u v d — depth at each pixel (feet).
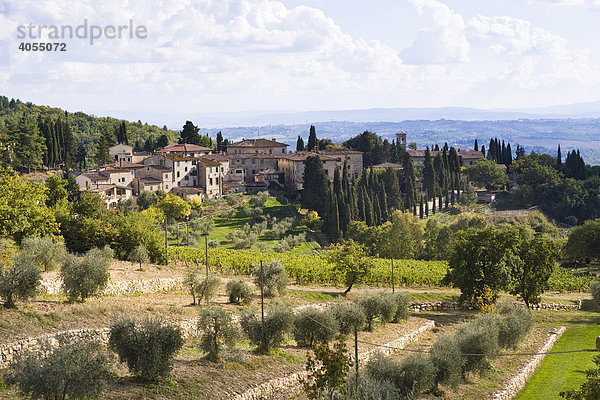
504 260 226.99
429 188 588.50
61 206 252.01
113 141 638.53
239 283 194.49
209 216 456.86
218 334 132.36
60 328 123.75
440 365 131.44
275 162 607.78
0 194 191.62
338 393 105.81
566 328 214.48
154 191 469.57
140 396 100.48
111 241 235.81
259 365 131.64
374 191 521.65
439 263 343.87
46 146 538.47
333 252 253.24
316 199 497.46
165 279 201.67
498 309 201.46
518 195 627.46
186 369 119.55
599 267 380.99
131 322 110.42
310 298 227.40
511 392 139.44
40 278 133.08
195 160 514.68
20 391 88.74
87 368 90.68
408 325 200.23
